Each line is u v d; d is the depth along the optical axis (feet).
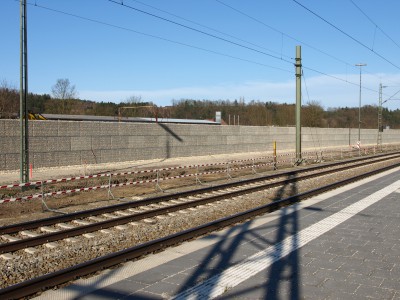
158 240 26.71
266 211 39.14
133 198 49.55
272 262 23.36
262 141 138.62
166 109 289.33
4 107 169.37
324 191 51.62
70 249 27.81
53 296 19.25
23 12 52.65
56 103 229.45
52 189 55.36
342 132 195.83
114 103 277.44
